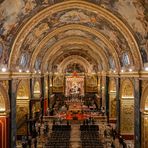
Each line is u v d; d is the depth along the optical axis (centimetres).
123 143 3070
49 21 2970
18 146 3253
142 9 2142
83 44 4894
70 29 3553
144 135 2630
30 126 3541
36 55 3709
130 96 3553
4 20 2244
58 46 4706
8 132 2709
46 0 2402
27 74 3522
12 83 2789
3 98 2609
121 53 3388
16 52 2731
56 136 3372
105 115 4638
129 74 3147
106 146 3159
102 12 2602
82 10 2725
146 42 2450
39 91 4478
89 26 3388
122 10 2408
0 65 2483
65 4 2550
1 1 1986
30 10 2442
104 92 4959
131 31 2605
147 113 2594
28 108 3584
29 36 2978
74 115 4459
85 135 3425
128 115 3578
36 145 3158
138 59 2681
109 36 3384
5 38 2473
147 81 2531
